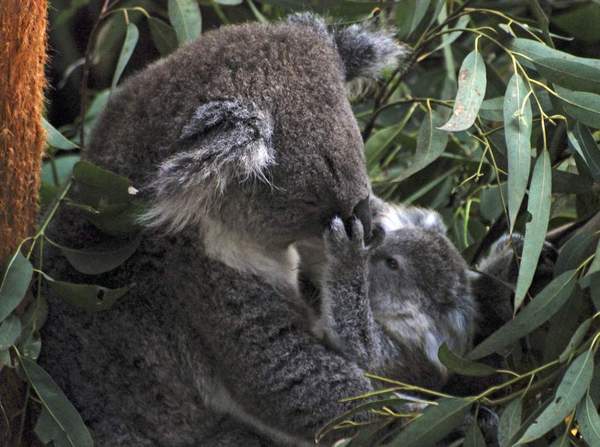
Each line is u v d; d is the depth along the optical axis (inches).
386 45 401.7
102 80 570.6
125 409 345.1
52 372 346.3
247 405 340.8
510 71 494.6
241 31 359.6
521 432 294.4
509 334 309.9
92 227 340.8
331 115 346.9
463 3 430.6
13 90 307.0
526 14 493.0
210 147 320.8
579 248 325.7
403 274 378.3
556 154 366.9
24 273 307.1
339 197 343.9
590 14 468.4
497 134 381.7
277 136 340.5
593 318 297.4
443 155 430.3
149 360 341.1
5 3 300.7
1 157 308.8
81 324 344.5
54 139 373.7
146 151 338.3
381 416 331.0
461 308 375.9
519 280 306.3
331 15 425.1
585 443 312.5
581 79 323.9
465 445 306.3
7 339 304.7
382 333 366.0
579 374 289.3
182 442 351.3
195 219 333.7
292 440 347.3
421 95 494.9
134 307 340.2
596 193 369.7
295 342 335.9
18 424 325.4
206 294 336.2
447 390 371.6
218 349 338.3
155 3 537.3
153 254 338.0
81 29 558.3
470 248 409.4
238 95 338.3
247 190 340.2
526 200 377.1
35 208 325.1
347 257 341.4
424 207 448.5
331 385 332.2
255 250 348.8
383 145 422.9
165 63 355.9
